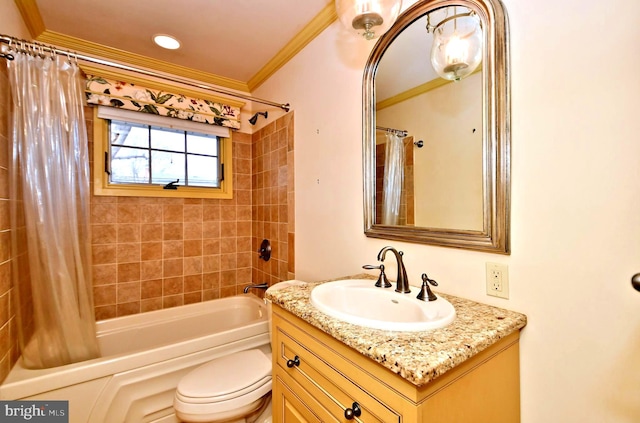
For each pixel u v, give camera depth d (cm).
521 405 87
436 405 63
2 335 121
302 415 94
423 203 113
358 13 101
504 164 89
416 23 116
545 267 82
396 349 65
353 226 148
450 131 104
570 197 77
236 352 165
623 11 69
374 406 69
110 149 198
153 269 213
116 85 191
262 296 234
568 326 78
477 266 98
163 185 218
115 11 156
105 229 196
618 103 70
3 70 132
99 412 130
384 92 130
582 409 76
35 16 157
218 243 240
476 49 96
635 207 68
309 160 181
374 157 135
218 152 243
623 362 70
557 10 79
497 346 79
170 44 189
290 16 162
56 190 143
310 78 179
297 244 193
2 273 123
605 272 72
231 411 121
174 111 211
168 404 147
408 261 121
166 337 202
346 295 115
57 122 143
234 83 245
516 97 87
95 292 193
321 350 86
